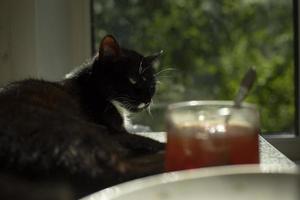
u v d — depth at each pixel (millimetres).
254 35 1526
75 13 1508
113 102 1418
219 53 1546
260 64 1525
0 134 882
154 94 1536
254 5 1521
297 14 1458
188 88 1566
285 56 1503
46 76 1468
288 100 1503
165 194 559
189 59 1561
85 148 876
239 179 572
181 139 710
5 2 1455
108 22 1556
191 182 567
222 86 1552
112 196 532
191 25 1550
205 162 698
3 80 1477
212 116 728
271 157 942
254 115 726
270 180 570
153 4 1550
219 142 701
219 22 1539
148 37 1570
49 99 1182
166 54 1570
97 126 1097
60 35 1498
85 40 1517
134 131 1384
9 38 1465
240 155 703
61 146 864
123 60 1465
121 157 915
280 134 1480
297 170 575
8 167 851
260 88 1514
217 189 568
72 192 838
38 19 1444
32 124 914
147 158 970
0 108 984
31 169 847
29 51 1451
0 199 809
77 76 1400
